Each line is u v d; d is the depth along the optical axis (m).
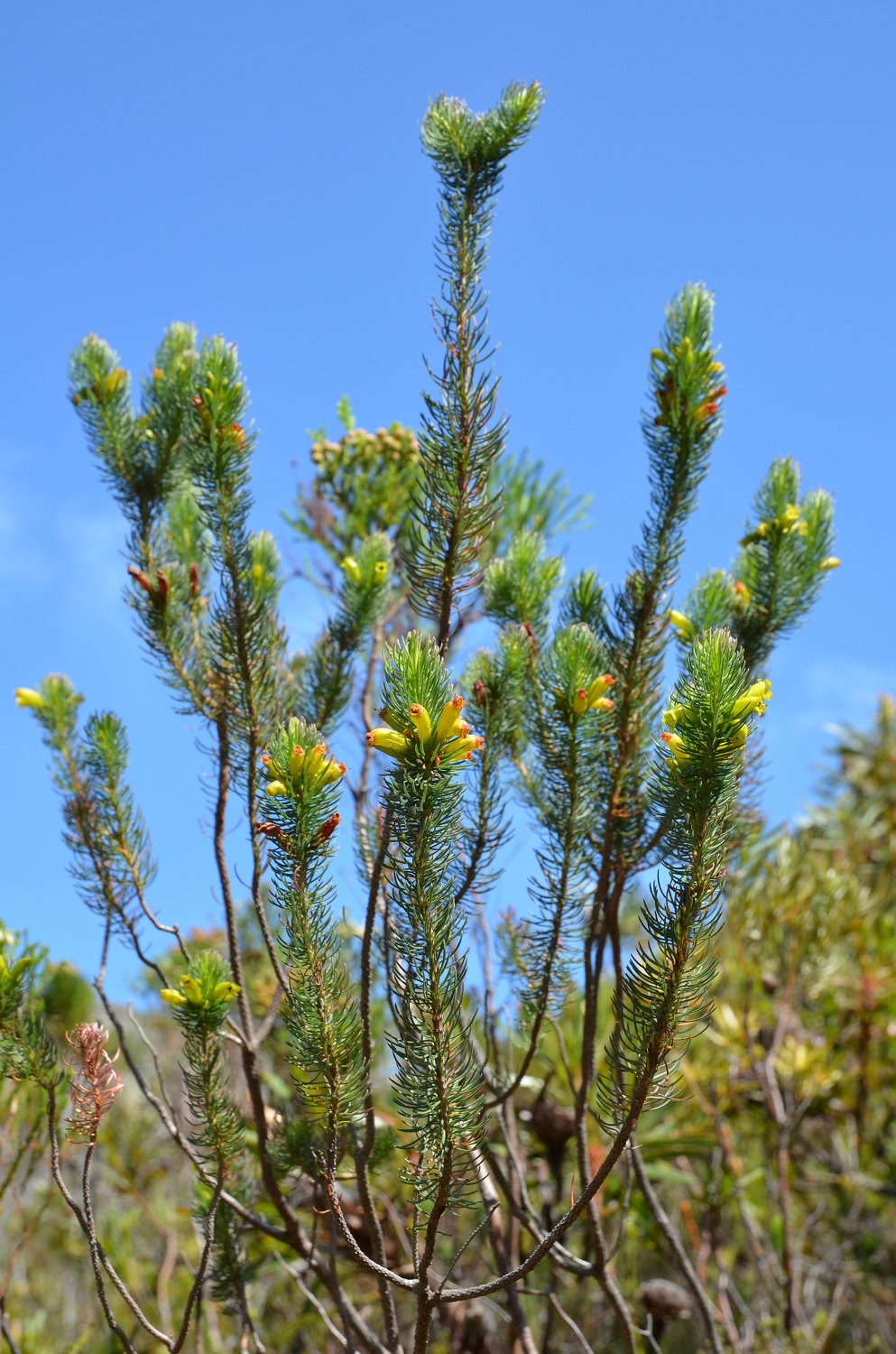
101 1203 4.71
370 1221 2.13
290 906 1.85
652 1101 1.73
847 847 6.36
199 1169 2.24
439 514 2.24
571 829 2.35
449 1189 1.73
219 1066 2.21
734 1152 4.21
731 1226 4.78
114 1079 2.10
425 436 2.26
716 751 1.62
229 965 2.54
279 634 2.72
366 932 2.03
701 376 2.56
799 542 2.86
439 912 1.67
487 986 2.66
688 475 2.55
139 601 2.68
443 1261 3.45
